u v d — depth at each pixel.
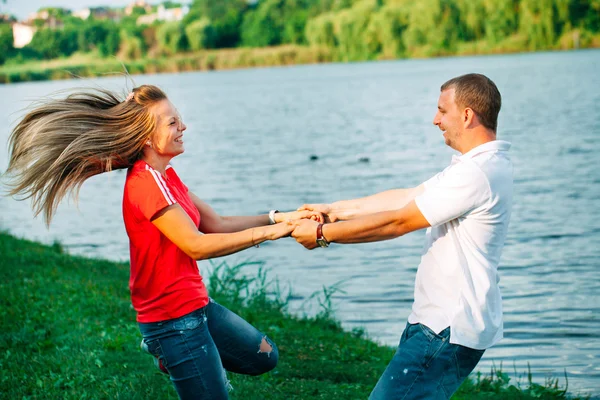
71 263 11.30
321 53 117.06
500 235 4.23
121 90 4.74
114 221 20.09
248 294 10.06
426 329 4.21
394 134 37.28
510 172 4.23
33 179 4.45
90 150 4.36
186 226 4.20
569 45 90.19
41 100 4.53
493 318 4.20
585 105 42.66
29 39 133.88
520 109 42.62
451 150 30.44
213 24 130.38
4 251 11.68
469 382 6.91
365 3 105.94
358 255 14.10
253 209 20.81
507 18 92.75
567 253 13.50
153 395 5.66
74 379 5.93
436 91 60.16
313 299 11.07
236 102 64.00
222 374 4.38
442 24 96.44
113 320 7.90
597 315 9.79
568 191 19.92
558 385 7.34
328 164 28.67
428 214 4.16
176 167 30.20
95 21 137.88
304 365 6.89
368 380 6.65
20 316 7.73
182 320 4.27
